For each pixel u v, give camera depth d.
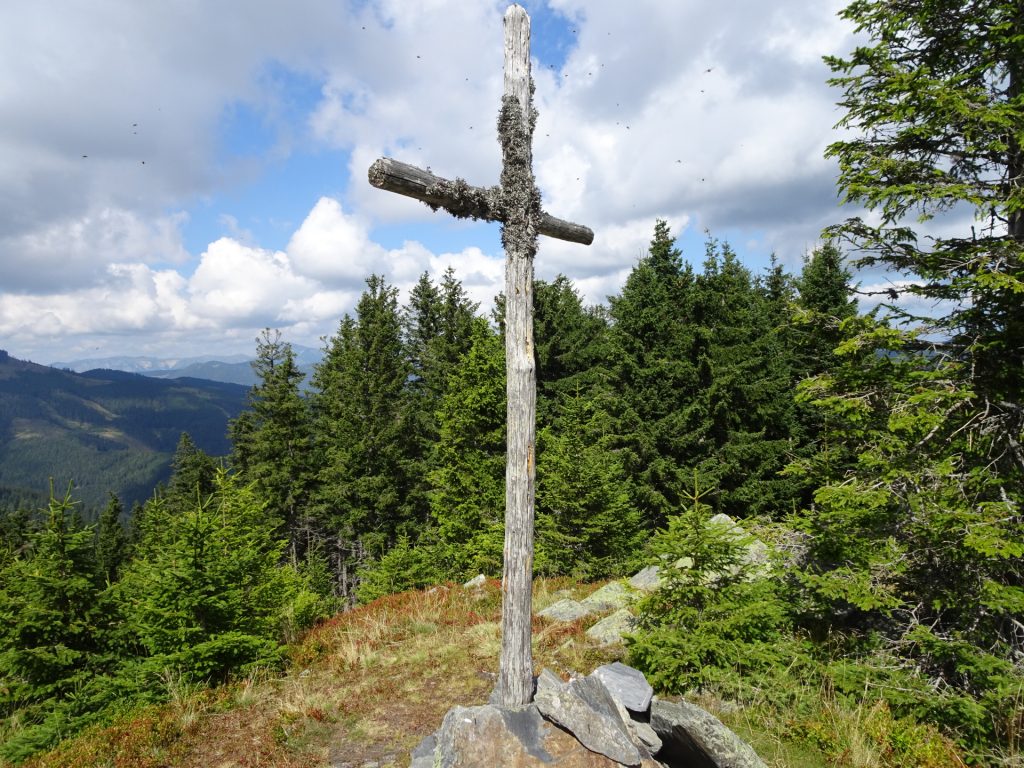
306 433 30.75
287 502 28.98
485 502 19.05
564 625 10.11
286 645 10.21
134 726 7.16
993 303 6.86
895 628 7.45
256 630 9.77
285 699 8.10
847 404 7.58
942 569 6.93
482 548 17.83
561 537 14.35
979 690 6.25
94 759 6.50
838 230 7.96
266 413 30.36
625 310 20.81
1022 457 6.74
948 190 6.84
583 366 24.84
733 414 19.64
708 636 7.11
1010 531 6.12
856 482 7.55
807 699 6.56
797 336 21.20
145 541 18.73
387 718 7.48
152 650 8.94
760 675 6.82
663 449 19.41
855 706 6.48
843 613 7.91
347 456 28.06
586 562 14.65
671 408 19.62
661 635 7.24
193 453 36.75
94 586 9.70
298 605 12.99
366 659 9.33
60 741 7.52
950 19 7.49
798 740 6.13
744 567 7.73
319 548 29.88
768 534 8.23
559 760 4.68
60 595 9.34
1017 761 5.35
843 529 7.38
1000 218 7.16
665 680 7.08
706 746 5.14
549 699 5.03
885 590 6.77
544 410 22.53
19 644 8.91
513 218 5.26
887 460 7.32
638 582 11.95
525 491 5.19
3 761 7.23
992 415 6.92
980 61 7.42
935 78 7.41
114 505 38.56
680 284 20.53
